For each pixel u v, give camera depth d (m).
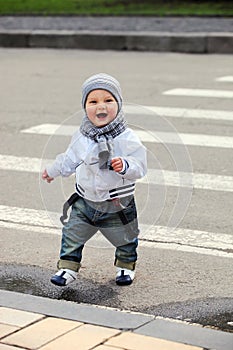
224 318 6.55
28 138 12.07
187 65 17.45
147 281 7.29
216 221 8.76
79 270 7.50
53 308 6.38
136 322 6.13
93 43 19.69
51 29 20.55
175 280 7.32
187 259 7.78
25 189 9.86
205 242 8.20
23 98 14.64
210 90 14.93
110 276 7.39
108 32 19.70
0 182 10.15
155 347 5.68
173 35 19.05
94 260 7.73
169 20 21.33
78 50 19.73
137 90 14.97
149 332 5.95
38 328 5.98
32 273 7.50
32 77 16.52
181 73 16.55
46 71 17.12
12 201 9.45
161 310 6.74
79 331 5.95
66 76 16.53
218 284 7.23
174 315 6.64
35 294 7.09
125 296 7.02
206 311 6.69
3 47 20.48
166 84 15.48
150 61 18.00
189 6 23.62
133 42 19.38
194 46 18.95
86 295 7.05
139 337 5.86
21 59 18.66
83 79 16.19
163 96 14.47
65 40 19.95
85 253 7.90
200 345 5.74
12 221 8.84
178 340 5.82
